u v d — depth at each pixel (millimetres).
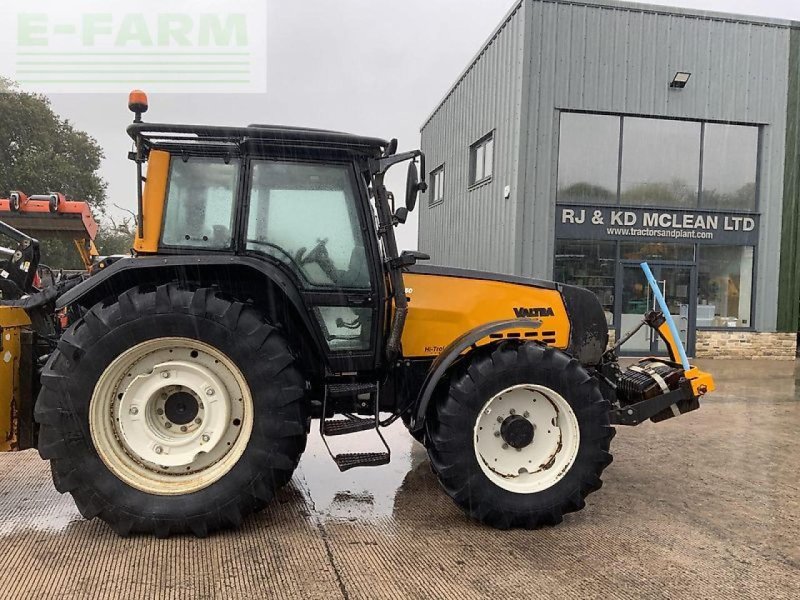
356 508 3621
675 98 11133
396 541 3145
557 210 11000
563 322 4117
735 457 4867
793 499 3879
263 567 2805
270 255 3430
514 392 3463
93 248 7336
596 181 11102
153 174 3305
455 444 3277
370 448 4961
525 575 2783
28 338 3322
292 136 3312
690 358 11562
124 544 3016
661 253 11422
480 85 12617
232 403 3199
